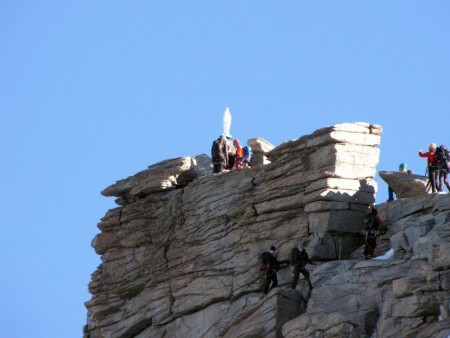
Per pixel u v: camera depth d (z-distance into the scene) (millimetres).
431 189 173375
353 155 175625
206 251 190500
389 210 171750
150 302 196625
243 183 185500
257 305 170125
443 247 150625
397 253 164125
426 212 167375
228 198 188750
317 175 175375
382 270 159000
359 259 168250
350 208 174375
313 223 175000
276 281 173500
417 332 148375
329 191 174000
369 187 175625
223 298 184625
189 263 192750
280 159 181250
